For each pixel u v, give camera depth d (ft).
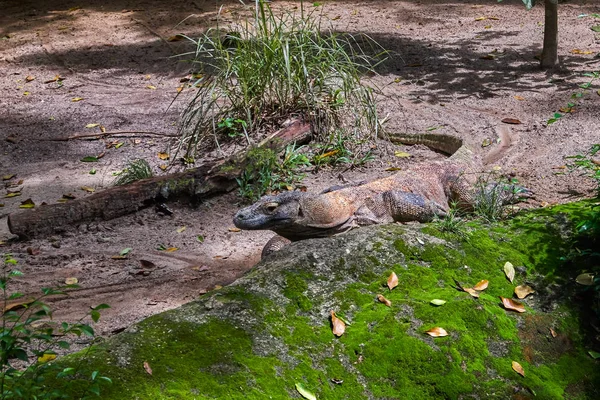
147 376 11.93
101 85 36.29
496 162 25.20
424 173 21.08
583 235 16.96
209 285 18.51
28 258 20.44
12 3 53.62
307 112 27.45
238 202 23.70
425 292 15.17
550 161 24.97
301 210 18.03
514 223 17.65
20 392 10.27
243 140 27.50
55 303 17.75
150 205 23.29
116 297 18.03
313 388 12.96
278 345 13.33
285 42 28.12
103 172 26.48
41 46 42.93
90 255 20.56
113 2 52.31
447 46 39.70
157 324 13.10
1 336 10.41
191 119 27.86
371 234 16.21
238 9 47.91
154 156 27.50
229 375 12.43
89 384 11.43
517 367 14.34
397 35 42.09
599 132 27.14
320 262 15.25
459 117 29.60
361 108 28.84
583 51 37.45
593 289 15.93
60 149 28.89
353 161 25.96
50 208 22.03
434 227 16.88
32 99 34.86
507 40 40.34
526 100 31.19
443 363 13.88
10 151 28.94
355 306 14.57
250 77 27.61
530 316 15.38
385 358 13.75
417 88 33.47
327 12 47.26
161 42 42.32
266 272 14.93
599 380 14.84
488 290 15.67
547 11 34.45
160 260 20.08
